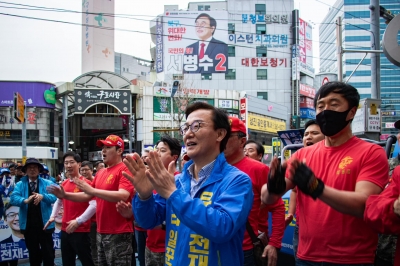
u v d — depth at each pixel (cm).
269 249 317
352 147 231
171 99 3005
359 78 6944
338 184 224
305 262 234
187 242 208
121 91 2850
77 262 691
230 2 4266
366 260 216
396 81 7312
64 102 2853
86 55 4191
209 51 4069
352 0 7181
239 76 4200
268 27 4294
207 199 211
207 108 226
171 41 4028
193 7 4575
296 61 4216
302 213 239
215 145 223
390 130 3638
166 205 233
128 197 410
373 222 187
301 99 4362
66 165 562
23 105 1532
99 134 3152
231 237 192
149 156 195
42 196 568
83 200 443
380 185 209
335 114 228
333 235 220
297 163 186
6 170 906
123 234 435
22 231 578
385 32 471
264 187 223
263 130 3553
